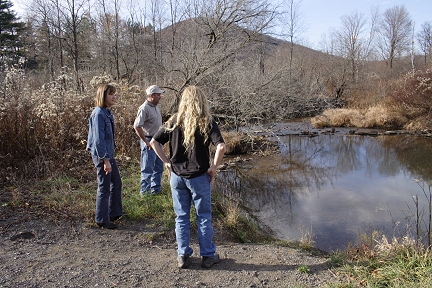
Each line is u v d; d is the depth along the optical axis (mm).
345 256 4363
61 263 3574
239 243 4984
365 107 23922
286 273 3707
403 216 6934
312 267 3904
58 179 5945
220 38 13336
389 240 5512
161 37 20859
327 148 14906
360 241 5535
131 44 20062
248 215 6875
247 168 11367
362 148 14961
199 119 3320
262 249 4590
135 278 3355
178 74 13578
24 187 5613
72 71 12984
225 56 12922
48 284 3129
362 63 31938
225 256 4094
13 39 28109
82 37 18859
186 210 3623
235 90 13102
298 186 9312
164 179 6633
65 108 7883
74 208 4961
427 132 17906
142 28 21875
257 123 13773
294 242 5543
